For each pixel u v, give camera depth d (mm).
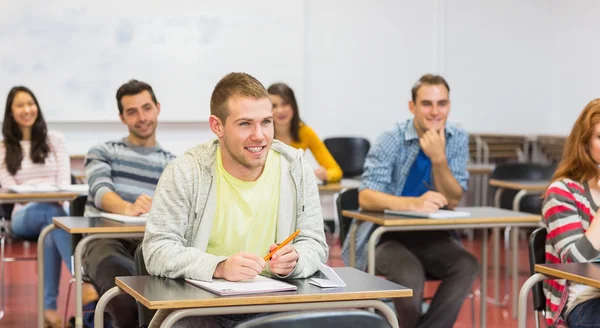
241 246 2199
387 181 3453
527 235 6938
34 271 5402
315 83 6898
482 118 7422
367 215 3221
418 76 7145
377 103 7047
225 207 2191
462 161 3557
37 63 6172
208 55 6492
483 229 3512
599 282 1970
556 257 2541
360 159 5914
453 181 3398
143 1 6340
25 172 4523
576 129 2578
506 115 7496
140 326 2174
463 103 7352
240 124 2062
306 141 4746
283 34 6633
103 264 3066
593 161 2549
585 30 7281
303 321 1466
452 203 3471
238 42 6547
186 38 6441
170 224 2129
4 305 4367
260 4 6570
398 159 3475
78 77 6254
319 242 2232
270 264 2018
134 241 3311
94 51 6273
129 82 3441
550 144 6832
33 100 4504
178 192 2139
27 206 4172
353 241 3379
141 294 1816
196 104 6492
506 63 7465
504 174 5191
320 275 2104
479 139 6855
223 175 2191
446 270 3207
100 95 6301
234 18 6527
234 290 1820
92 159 3416
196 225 2168
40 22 6160
